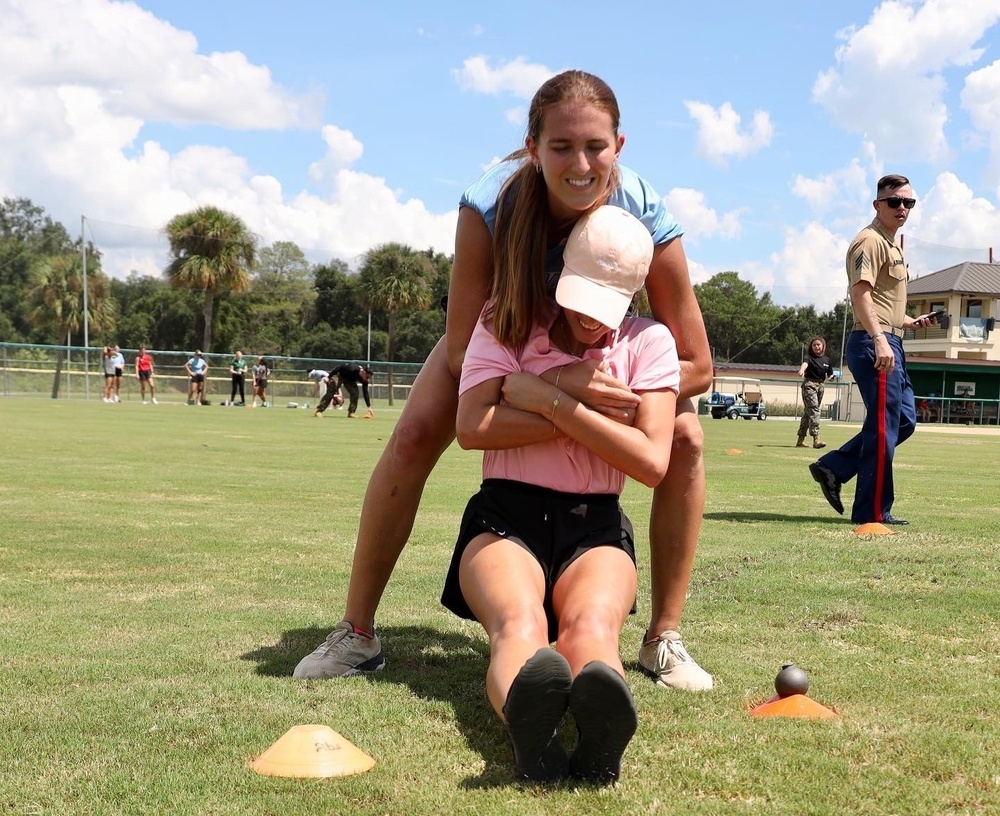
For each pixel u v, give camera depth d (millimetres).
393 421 23812
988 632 3641
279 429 18875
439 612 3990
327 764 2197
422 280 54219
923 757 2277
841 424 35344
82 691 2832
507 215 2789
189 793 2076
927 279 52406
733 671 3080
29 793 2080
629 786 2096
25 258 72000
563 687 2004
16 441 13977
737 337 81625
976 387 46625
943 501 8461
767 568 4922
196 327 62344
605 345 2820
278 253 78812
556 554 2668
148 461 11227
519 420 2676
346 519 6785
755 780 2133
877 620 3828
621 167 2889
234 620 3791
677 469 2984
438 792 2064
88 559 5109
